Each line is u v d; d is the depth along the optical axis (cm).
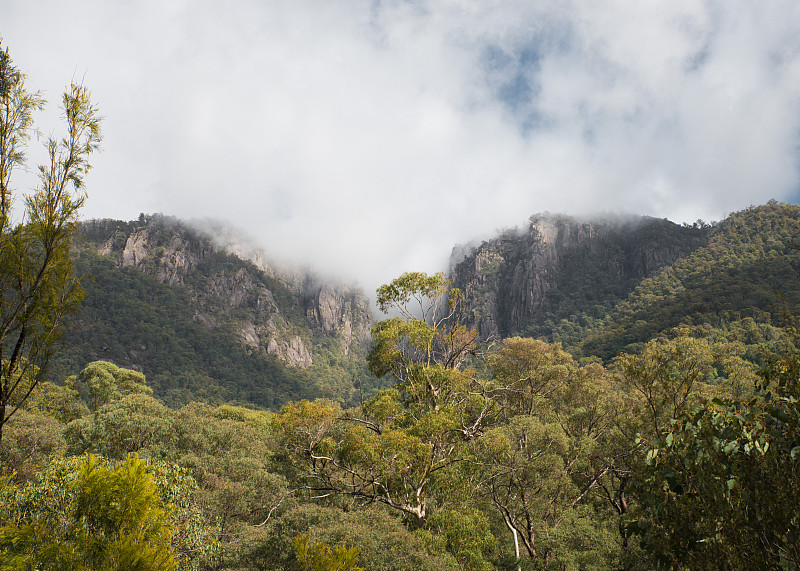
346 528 1869
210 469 2619
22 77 877
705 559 673
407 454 2247
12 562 780
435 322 3250
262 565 1903
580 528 2448
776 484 635
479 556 2109
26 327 828
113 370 6894
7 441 2445
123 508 888
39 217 852
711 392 2877
